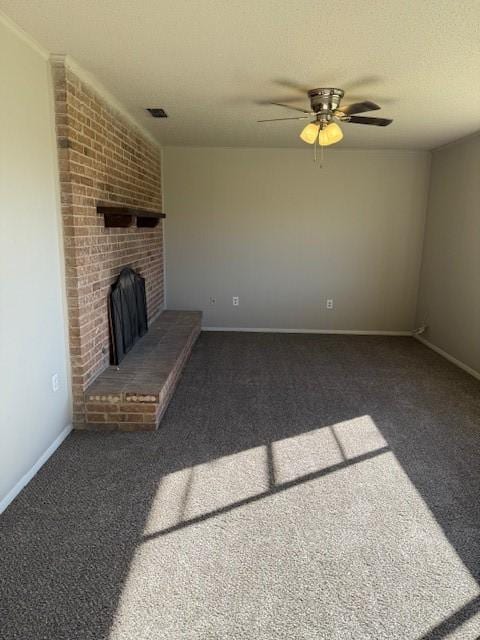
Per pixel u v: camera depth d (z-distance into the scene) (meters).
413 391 3.90
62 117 2.63
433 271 5.37
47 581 1.77
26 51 2.31
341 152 5.50
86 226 2.96
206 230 5.70
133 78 2.94
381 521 2.17
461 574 1.85
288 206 5.63
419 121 3.94
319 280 5.83
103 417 3.04
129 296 3.89
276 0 1.88
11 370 2.24
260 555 1.93
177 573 1.82
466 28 2.11
